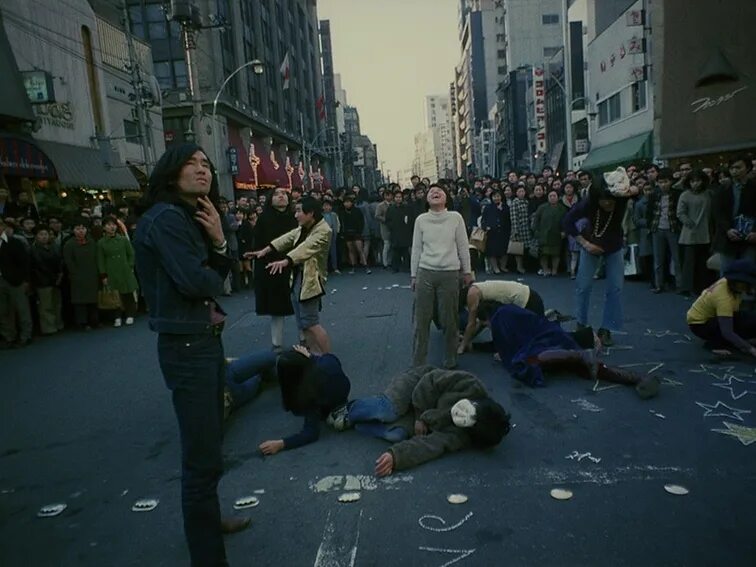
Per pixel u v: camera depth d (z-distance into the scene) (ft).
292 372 14.56
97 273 32.94
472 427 13.12
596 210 21.36
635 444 13.56
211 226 9.06
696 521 10.34
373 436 14.82
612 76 101.96
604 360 20.07
